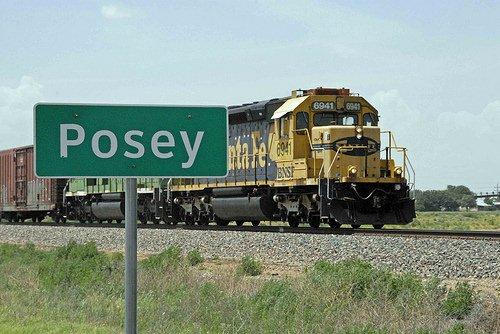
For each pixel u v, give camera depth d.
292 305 12.50
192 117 5.78
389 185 30.97
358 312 11.90
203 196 39.72
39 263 23.48
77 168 5.60
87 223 52.62
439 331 10.75
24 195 61.22
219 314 12.23
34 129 5.55
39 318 12.30
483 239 23.41
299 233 28.84
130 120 5.68
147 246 30.48
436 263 19.34
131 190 5.61
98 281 17.05
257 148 34.91
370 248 22.45
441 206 186.12
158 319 11.84
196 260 23.55
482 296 13.91
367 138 31.11
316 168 31.09
